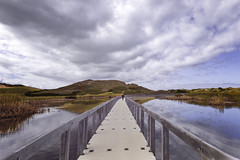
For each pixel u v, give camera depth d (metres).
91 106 25.81
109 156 2.82
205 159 1.12
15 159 0.96
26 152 1.11
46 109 20.06
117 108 11.98
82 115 2.79
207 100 35.25
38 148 1.28
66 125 1.95
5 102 13.70
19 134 8.62
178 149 4.77
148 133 3.41
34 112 16.22
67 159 2.00
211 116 15.30
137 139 3.90
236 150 5.91
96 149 3.19
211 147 1.04
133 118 7.22
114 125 5.64
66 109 21.08
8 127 10.33
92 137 4.10
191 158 4.07
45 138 1.39
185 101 36.44
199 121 12.55
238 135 8.02
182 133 1.56
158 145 5.28
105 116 7.62
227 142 6.95
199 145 1.21
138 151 3.07
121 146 3.38
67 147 2.02
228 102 30.55
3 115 12.64
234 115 15.96
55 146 5.54
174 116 15.29
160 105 27.55
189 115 15.85
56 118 13.97
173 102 34.59
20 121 12.25
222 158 0.90
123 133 4.50
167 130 2.22
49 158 4.46
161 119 2.33
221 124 11.36
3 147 6.38
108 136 4.19
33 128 10.12
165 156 2.17
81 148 2.91
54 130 1.59
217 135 8.22
